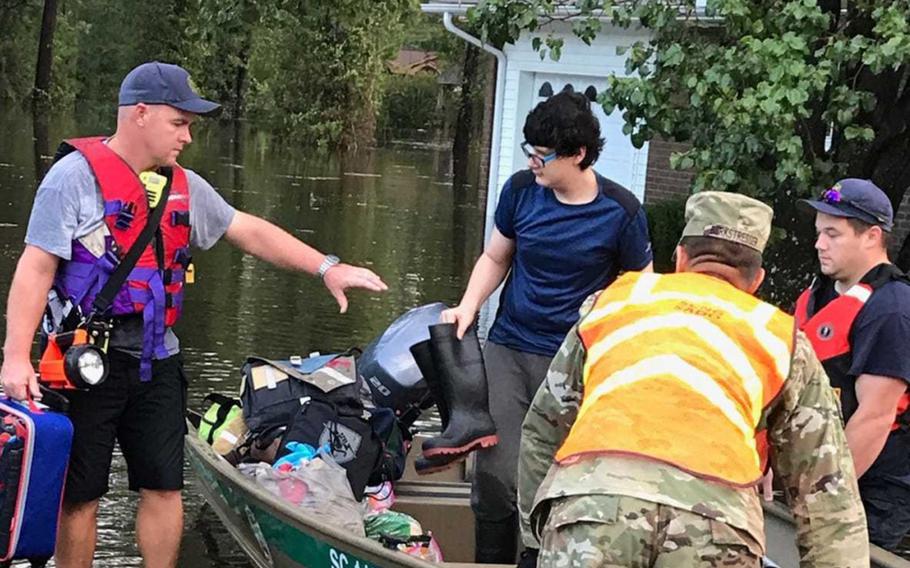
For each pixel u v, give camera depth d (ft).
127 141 12.90
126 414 13.41
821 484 9.02
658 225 40.73
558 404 9.72
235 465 16.62
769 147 24.61
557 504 8.78
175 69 12.94
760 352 8.99
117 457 19.84
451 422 14.60
